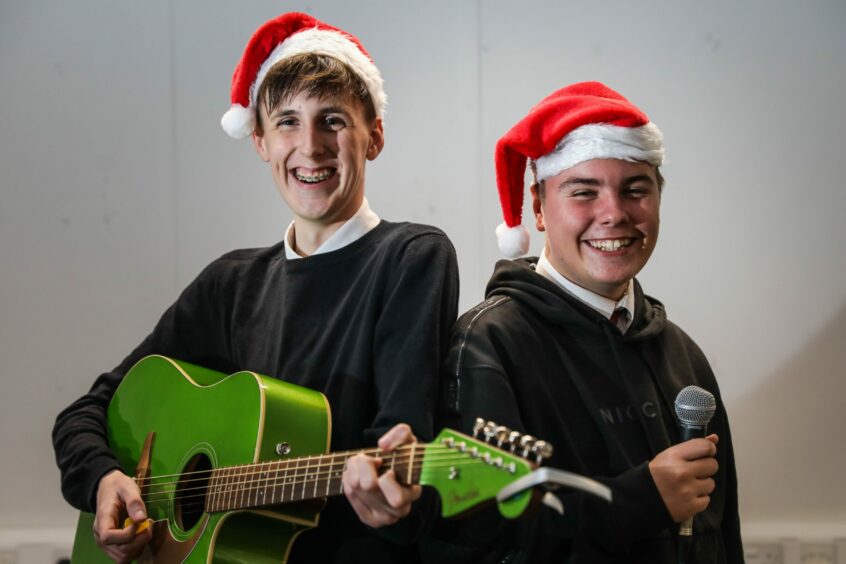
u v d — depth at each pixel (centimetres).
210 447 168
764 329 319
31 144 320
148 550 174
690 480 149
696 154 318
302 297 180
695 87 317
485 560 160
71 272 322
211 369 192
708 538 170
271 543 161
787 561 311
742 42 316
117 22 321
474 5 318
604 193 165
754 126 317
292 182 180
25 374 321
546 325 170
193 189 323
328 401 169
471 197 320
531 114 173
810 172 317
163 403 185
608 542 150
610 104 166
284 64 178
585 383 166
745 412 319
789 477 319
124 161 322
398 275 171
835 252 316
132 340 323
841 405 317
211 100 322
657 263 320
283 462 152
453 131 320
